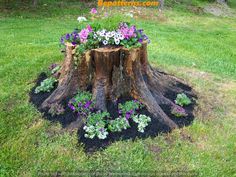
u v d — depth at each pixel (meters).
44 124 4.36
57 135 4.15
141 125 4.25
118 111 4.45
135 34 4.57
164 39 9.98
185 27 12.67
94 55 4.44
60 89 4.79
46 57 6.87
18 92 5.21
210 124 4.70
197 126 4.54
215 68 7.60
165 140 4.18
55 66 6.10
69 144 3.98
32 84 5.54
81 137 4.07
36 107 4.77
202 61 8.12
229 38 11.45
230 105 5.48
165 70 6.71
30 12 12.92
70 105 4.52
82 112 4.36
